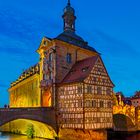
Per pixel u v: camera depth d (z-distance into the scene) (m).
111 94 48.59
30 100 60.06
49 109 46.06
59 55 49.12
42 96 51.56
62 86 46.91
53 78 48.06
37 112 44.25
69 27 55.47
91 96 44.09
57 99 47.50
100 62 47.12
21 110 42.38
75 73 47.84
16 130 62.34
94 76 45.25
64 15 56.12
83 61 49.75
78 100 43.38
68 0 57.69
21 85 69.06
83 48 53.22
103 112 46.12
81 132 42.31
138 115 68.19
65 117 45.38
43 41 52.25
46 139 49.00
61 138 45.47
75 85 44.34
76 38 54.44
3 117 40.34
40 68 53.56
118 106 66.12
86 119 42.56
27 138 51.66
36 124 49.84
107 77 48.12
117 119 63.31
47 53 51.06
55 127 46.25
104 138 45.78
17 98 72.25
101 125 45.34
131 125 65.44
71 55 51.22
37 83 55.38
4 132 67.25
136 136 61.34
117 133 59.97
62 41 49.66
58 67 48.62
